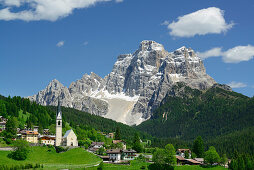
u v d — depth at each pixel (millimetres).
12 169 177375
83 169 187000
